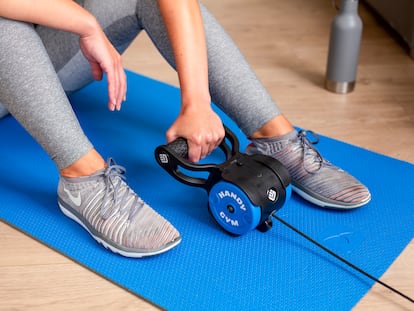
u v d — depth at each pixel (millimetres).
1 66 1061
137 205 1187
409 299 1064
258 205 1118
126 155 1483
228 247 1198
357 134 1623
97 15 1317
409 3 1977
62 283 1131
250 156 1183
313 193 1289
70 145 1134
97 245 1210
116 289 1115
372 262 1165
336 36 1743
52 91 1097
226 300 1073
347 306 1064
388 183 1394
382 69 1971
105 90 1791
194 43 1163
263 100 1271
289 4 2502
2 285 1127
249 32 2258
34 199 1341
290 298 1078
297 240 1219
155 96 1758
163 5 1161
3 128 1602
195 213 1295
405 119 1693
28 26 1090
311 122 1683
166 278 1124
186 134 1156
